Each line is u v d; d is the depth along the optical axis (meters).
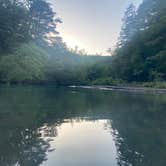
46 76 51.06
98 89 35.25
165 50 38.72
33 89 33.69
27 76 43.97
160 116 11.94
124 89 35.31
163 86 34.03
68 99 19.95
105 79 48.78
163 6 42.34
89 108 14.76
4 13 41.69
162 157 6.43
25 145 7.39
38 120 11.09
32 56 46.56
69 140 7.96
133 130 9.23
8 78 42.66
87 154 6.70
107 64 55.91
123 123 10.46
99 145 7.46
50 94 24.81
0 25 41.03
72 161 6.23
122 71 47.09
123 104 16.48
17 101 18.09
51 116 12.08
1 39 41.28
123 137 8.30
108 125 10.13
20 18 43.97
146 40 42.88
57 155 6.60
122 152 6.84
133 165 5.96
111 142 7.75
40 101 18.25
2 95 22.86
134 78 45.12
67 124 10.37
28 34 47.38
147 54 42.97
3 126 9.80
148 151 6.89
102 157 6.48
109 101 18.39
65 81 52.78
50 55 58.59
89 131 9.17
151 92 28.56
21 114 12.53
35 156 6.52
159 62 39.66
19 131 9.03
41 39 61.62
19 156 6.51
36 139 8.03
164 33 40.41
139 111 13.51
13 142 7.66
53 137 8.31
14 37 42.66
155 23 41.97
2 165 5.96
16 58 43.31
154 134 8.59
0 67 42.22
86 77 54.03
